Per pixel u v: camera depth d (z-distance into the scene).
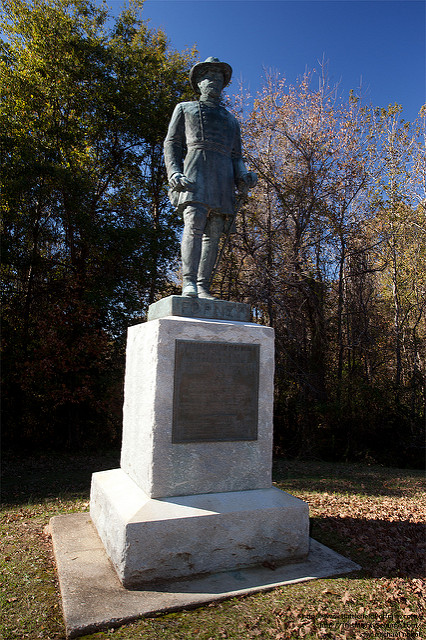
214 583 3.30
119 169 14.92
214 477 3.81
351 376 14.27
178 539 3.35
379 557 3.96
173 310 3.99
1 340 11.94
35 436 12.67
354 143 14.25
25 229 12.37
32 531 4.66
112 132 14.25
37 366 11.75
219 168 4.48
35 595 3.24
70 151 12.27
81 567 3.48
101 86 13.23
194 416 3.77
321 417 13.33
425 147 16.02
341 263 14.05
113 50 13.64
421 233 16.33
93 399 12.70
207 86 4.55
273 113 14.41
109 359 13.66
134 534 3.23
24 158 11.10
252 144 14.17
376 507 5.89
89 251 13.12
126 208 14.08
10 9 12.94
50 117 12.48
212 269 4.70
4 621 2.92
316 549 4.05
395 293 16.12
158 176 15.09
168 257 13.80
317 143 13.96
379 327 15.20
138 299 13.82
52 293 13.26
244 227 13.14
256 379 4.07
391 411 13.30
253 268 13.27
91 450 12.69
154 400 3.64
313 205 13.55
